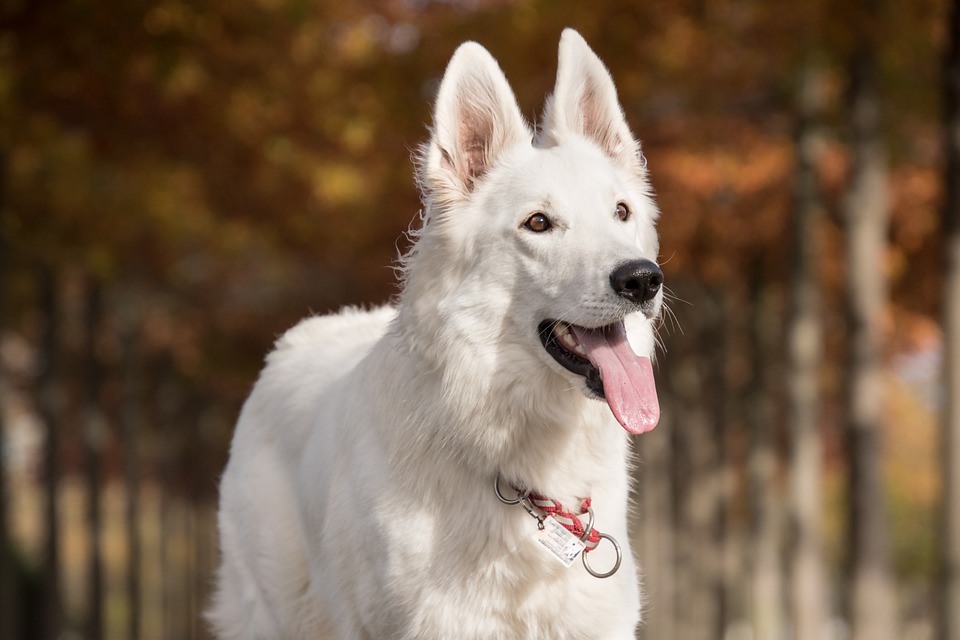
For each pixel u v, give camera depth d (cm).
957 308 1066
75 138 1373
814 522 1586
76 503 3931
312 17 1270
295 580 614
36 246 1560
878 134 1337
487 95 559
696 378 2148
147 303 2405
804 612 1583
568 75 589
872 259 1345
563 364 518
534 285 520
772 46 1384
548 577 507
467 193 548
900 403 2873
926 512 3716
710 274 1778
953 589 1067
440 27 1322
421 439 516
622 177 595
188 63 1237
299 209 1599
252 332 2386
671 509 2341
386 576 514
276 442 646
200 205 1645
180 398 2811
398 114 1362
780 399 2297
